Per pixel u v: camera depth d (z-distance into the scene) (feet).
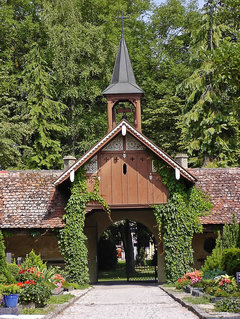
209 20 124.16
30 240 92.32
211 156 124.47
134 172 87.81
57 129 140.46
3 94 127.54
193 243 92.94
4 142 117.19
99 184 87.56
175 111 143.13
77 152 151.33
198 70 124.16
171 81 151.84
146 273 133.18
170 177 87.30
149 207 86.94
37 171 97.96
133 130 85.46
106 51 143.54
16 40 142.20
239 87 68.03
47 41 141.18
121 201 87.20
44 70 142.00
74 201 86.89
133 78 104.42
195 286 65.87
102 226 101.04
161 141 146.41
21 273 64.54
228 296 52.44
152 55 157.58
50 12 136.46
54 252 91.91
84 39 139.33
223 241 74.59
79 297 66.54
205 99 120.78
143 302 59.57
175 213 86.17
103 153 88.33
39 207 90.79
